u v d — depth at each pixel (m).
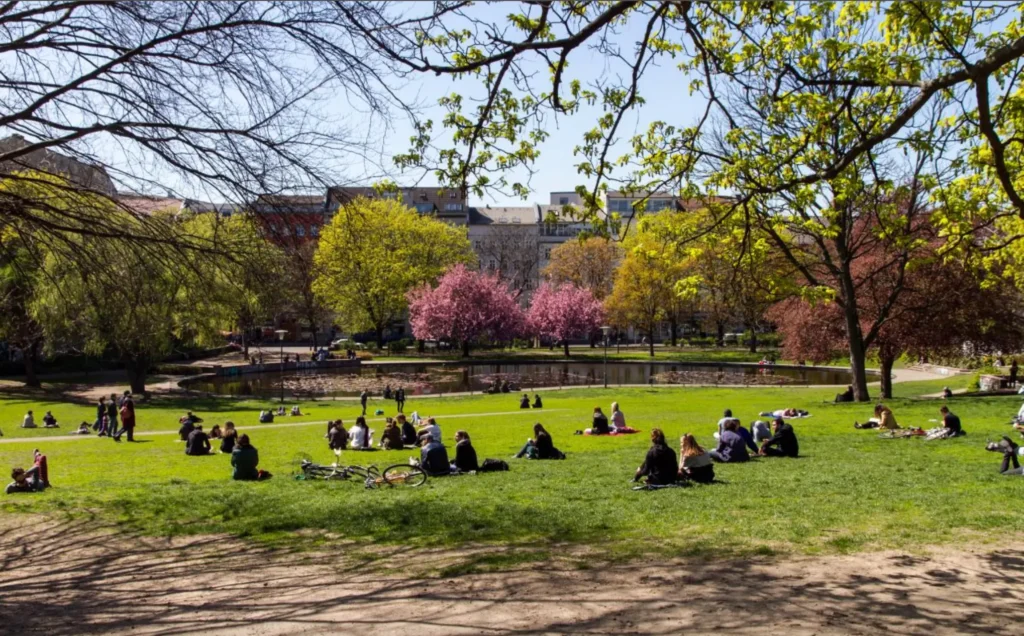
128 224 10.98
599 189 9.15
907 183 24.45
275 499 13.94
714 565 8.69
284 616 7.28
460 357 77.62
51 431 29.89
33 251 11.45
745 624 6.61
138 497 14.31
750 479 14.41
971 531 9.96
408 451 22.36
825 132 9.99
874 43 12.96
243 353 80.56
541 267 117.25
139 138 9.27
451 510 12.37
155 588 8.52
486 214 124.75
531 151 9.68
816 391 44.66
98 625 7.18
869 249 31.77
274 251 10.61
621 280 76.25
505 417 32.72
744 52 9.38
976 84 7.45
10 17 8.38
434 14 7.52
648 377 59.88
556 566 8.82
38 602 8.05
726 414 18.45
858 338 31.44
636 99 9.30
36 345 47.12
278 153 9.62
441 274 86.19
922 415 25.61
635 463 17.70
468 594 7.80
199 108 9.75
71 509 13.19
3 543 10.95
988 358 44.47
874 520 10.66
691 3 6.99
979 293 30.23
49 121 8.99
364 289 77.12
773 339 87.44
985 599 7.30
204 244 10.72
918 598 7.34
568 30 7.40
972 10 10.72
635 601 7.38
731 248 22.14
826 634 6.34
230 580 8.78
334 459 20.80
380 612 7.28
